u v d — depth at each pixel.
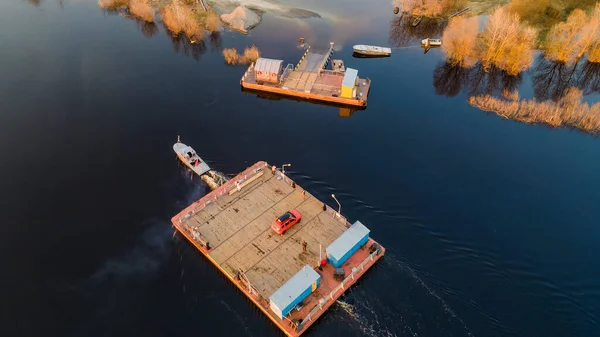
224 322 65.38
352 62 133.38
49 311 66.69
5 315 66.06
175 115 108.00
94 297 68.62
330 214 80.31
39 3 157.75
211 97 115.38
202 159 94.69
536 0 147.62
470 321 65.81
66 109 108.25
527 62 124.50
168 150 97.31
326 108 113.75
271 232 76.44
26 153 95.12
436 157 98.19
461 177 92.88
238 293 68.81
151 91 116.06
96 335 63.88
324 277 69.56
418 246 77.31
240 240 75.00
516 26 126.88
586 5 150.12
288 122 107.94
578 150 100.69
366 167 94.75
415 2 161.62
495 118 110.38
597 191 90.00
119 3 158.88
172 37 141.38
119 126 103.62
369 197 86.94
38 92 113.56
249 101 114.94
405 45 144.00
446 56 134.50
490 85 124.19
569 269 74.06
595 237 80.12
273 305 63.19
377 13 163.38
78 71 122.50
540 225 82.31
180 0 158.12
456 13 161.50
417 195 88.06
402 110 113.38
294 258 72.25
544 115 108.69
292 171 92.38
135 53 132.12
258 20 153.50
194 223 77.62
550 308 68.12
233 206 81.19
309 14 160.38
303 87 118.31
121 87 116.94
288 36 145.50
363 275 71.00
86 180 89.25
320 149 99.38
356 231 73.31
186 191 87.44
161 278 71.31
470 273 72.94
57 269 72.62
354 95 113.44
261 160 95.38
